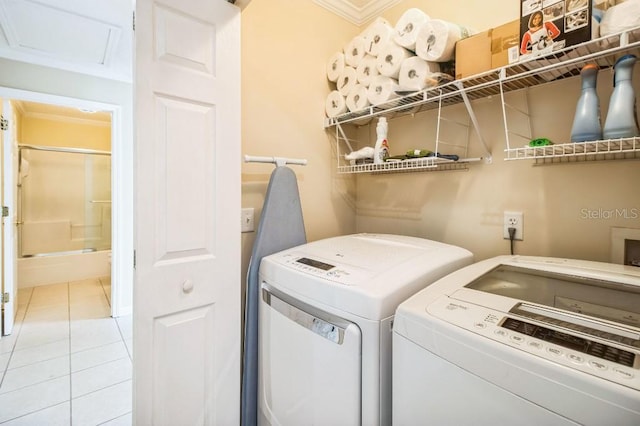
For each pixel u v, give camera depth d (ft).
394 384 2.30
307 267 3.24
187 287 3.48
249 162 4.50
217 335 3.74
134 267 3.19
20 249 12.46
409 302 2.29
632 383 1.34
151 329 3.27
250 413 4.02
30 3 5.71
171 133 3.32
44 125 13.02
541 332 1.79
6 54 7.67
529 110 3.82
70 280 13.11
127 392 5.83
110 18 6.21
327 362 2.75
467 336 1.84
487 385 1.74
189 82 3.42
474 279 2.78
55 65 8.33
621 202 3.19
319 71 5.53
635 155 3.10
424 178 5.03
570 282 2.71
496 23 4.11
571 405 1.45
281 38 5.00
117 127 9.46
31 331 8.36
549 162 3.68
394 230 5.51
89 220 14.17
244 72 4.60
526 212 3.88
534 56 3.00
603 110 3.19
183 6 3.36
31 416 5.16
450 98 4.24
